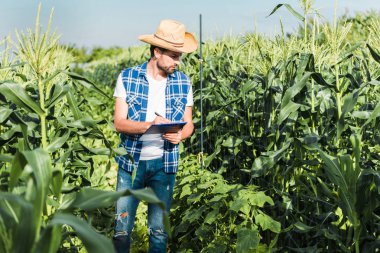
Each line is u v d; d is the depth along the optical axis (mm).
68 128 3916
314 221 4492
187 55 9023
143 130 4055
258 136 6109
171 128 4098
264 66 5355
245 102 6234
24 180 2998
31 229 2055
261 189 5090
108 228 4645
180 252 4988
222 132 7078
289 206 4473
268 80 5164
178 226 5148
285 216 4594
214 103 7445
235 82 7293
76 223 2033
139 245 5383
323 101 4723
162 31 4094
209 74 8375
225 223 4785
